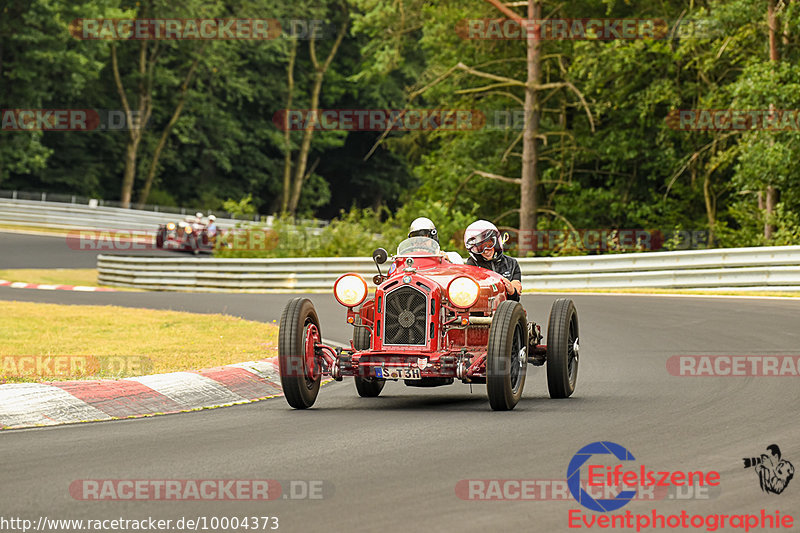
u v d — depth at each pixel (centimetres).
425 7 8756
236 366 2534
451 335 2155
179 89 15438
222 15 14838
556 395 2256
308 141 16300
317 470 1452
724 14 6438
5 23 12825
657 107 7844
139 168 15450
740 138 6988
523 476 1405
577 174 8594
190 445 1658
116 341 3303
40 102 13412
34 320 3900
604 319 3906
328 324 4031
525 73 8762
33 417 1927
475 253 2361
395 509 1230
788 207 6222
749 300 4488
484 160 8719
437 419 1931
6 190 14238
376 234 7200
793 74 5941
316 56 16850
